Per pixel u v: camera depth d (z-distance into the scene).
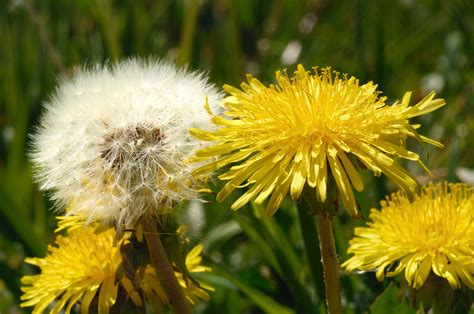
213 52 0.52
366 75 0.42
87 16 0.54
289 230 0.37
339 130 0.26
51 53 0.43
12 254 0.41
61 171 0.27
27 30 0.50
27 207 0.43
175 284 0.27
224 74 0.51
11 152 0.44
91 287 0.28
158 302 0.28
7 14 0.51
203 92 0.28
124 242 0.27
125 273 0.27
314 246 0.33
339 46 0.52
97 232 0.27
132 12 0.50
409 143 0.45
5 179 0.44
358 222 0.37
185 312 0.27
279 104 0.27
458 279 0.28
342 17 0.55
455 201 0.30
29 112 0.46
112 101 0.27
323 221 0.27
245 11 0.57
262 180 0.26
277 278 0.37
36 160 0.27
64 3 0.53
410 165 0.44
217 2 0.55
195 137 0.27
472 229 0.29
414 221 0.29
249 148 0.26
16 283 0.36
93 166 0.27
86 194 0.27
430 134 0.46
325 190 0.25
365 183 0.39
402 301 0.30
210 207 0.39
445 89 0.49
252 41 0.56
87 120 0.27
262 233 0.35
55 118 0.28
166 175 0.27
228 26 0.53
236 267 0.39
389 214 0.30
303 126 0.26
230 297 0.37
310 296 0.34
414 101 0.51
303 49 0.53
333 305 0.27
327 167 0.26
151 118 0.27
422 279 0.28
